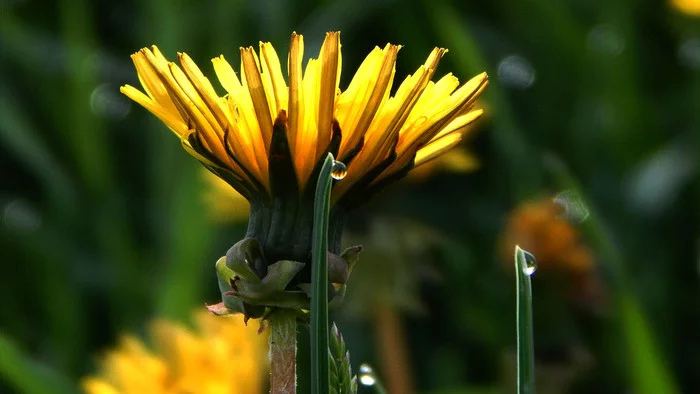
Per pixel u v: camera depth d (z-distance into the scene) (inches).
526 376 22.4
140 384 26.2
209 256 44.1
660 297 42.0
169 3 45.6
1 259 44.9
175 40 45.5
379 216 34.6
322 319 22.2
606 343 37.4
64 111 46.9
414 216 39.1
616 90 48.1
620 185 46.1
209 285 44.1
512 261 34.1
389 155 22.5
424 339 42.7
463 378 41.1
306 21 48.0
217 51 45.7
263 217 22.6
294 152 22.5
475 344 42.6
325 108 22.3
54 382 31.1
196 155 22.6
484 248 44.4
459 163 33.6
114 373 26.6
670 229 44.7
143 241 48.1
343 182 22.6
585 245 37.1
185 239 39.1
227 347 26.3
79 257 44.9
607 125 47.9
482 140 47.6
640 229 44.6
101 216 45.6
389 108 22.5
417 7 48.2
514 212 37.7
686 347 42.0
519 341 22.4
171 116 22.7
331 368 22.9
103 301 44.9
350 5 47.3
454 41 43.0
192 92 22.5
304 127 22.4
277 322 22.6
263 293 22.5
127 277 44.0
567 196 37.4
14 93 48.3
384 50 22.4
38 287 44.4
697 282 43.6
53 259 44.3
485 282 43.3
